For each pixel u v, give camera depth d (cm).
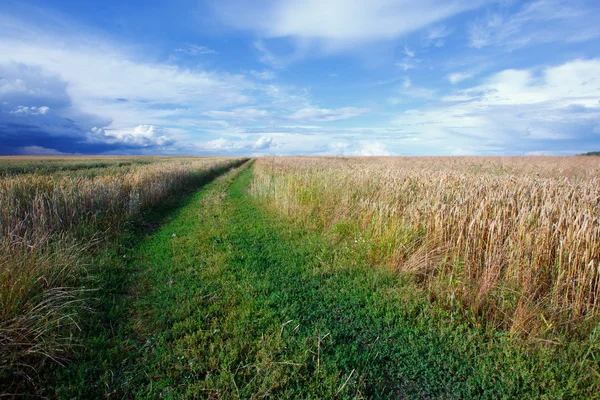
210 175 2375
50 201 672
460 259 467
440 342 339
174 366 289
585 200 516
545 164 2370
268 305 404
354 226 689
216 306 399
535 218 494
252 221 888
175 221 887
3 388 251
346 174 1118
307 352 307
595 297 339
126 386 267
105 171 1912
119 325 354
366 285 469
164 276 499
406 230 552
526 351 312
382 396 267
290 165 2481
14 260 381
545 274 398
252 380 270
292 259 586
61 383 265
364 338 348
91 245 593
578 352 301
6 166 2409
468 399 265
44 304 340
